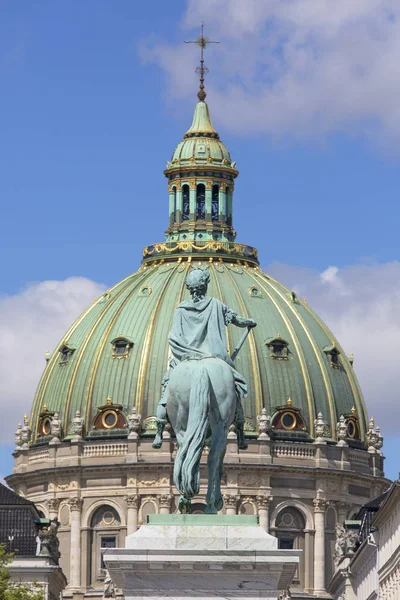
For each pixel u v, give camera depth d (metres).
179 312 60.34
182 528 55.38
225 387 58.59
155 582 54.47
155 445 60.34
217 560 54.34
